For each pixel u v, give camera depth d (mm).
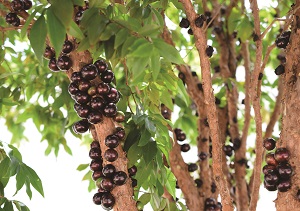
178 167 1919
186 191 1922
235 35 2131
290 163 1434
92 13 1437
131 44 1396
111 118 1534
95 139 1597
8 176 1655
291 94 1470
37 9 1412
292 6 1565
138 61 1348
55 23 1378
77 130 1574
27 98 2168
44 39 1386
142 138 1551
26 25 1411
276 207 1446
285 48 1539
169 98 1750
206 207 1959
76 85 1516
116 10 1630
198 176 2152
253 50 2303
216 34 2119
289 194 1425
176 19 2008
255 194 1592
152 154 1572
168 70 1674
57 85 2129
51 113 2227
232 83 2082
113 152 1507
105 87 1502
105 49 1463
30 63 2258
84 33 1471
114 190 1524
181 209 1810
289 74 1485
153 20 1736
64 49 1508
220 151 1534
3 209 1642
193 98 2025
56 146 2285
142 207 1621
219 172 1527
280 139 1467
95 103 1496
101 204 1527
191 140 2422
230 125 2062
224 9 2137
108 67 1647
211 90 1526
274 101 2297
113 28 1429
